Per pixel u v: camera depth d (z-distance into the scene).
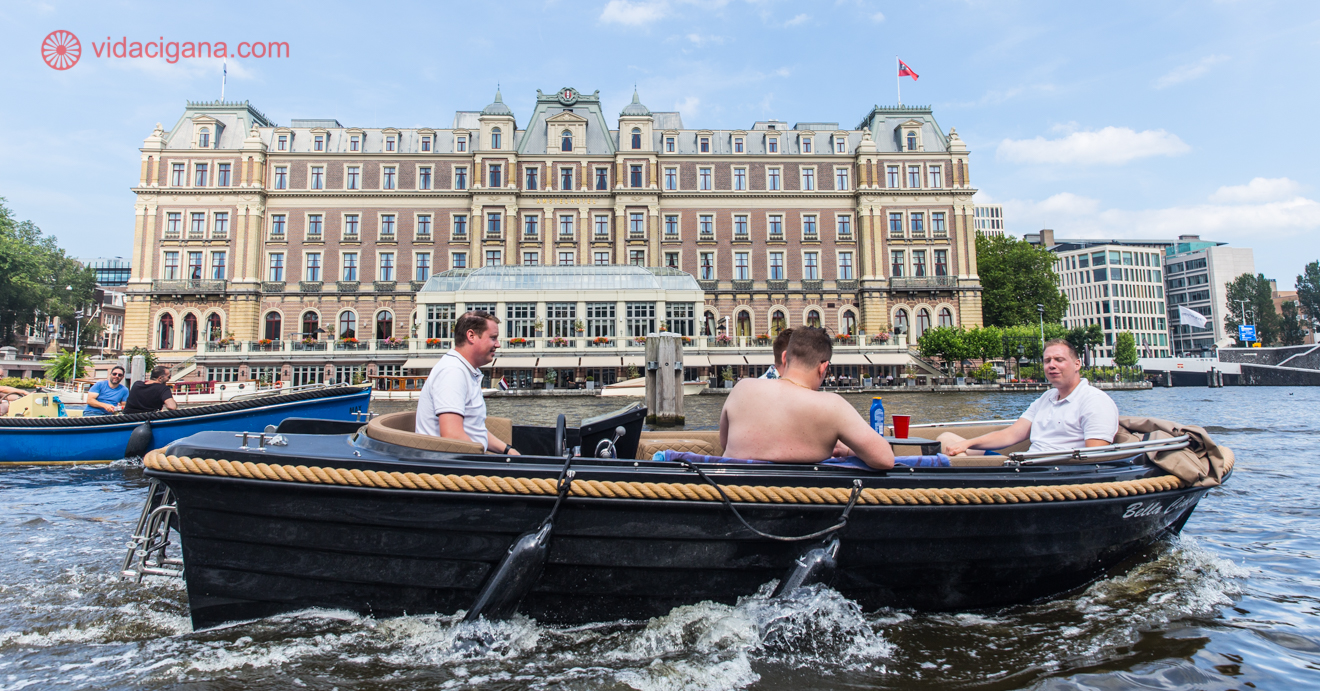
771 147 52.47
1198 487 4.80
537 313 42.19
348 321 48.47
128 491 8.45
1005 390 41.09
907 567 4.03
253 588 3.69
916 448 4.69
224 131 49.19
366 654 3.44
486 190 48.81
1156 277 118.25
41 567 4.96
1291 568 5.07
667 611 3.85
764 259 50.72
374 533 3.60
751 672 3.36
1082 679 3.30
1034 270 60.97
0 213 56.69
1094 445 4.70
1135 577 4.84
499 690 3.14
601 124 52.00
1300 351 72.81
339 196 48.69
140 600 4.26
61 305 63.38
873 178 50.53
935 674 3.36
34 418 10.53
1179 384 75.31
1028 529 4.19
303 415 11.50
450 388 4.01
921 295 49.91
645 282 43.41
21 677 3.20
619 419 4.75
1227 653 3.60
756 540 3.80
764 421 3.90
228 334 45.16
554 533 3.64
